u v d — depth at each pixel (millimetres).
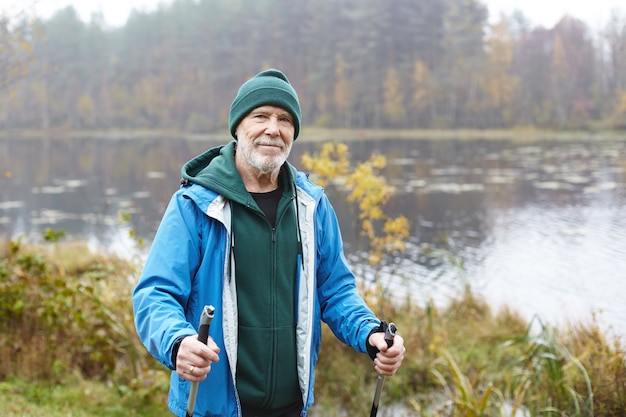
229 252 1995
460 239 14836
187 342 1734
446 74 72938
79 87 86125
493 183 24891
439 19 76938
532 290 9953
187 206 2029
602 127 64625
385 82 72312
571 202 19922
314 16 79750
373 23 75312
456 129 69875
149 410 4609
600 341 4887
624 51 71125
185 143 57500
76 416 4238
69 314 5297
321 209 2211
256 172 2125
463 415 4367
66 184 28406
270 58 80312
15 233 16703
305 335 2064
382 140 54969
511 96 72188
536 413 4270
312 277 2096
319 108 75188
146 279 1954
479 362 5543
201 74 81125
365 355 5633
